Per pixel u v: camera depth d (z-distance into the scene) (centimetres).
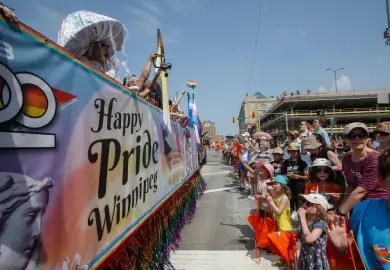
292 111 5441
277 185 453
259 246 457
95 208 226
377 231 200
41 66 167
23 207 149
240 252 492
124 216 285
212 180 1430
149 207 370
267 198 446
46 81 171
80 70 211
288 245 365
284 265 429
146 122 373
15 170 145
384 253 194
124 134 294
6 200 139
